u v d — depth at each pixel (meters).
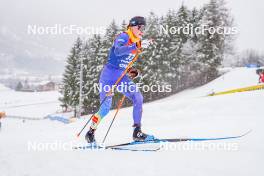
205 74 62.72
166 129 11.74
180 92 60.00
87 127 22.14
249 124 10.89
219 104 19.05
